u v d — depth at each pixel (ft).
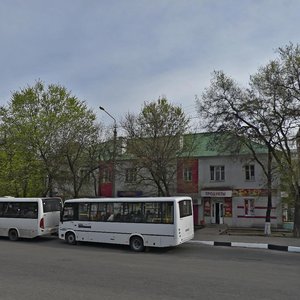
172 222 56.85
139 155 91.15
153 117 92.58
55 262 43.65
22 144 96.84
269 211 89.25
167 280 33.04
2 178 101.24
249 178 117.19
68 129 97.45
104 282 31.94
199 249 59.57
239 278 34.30
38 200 71.56
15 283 31.19
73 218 66.59
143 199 59.82
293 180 83.92
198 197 121.19
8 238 77.05
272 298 26.81
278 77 80.48
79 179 104.12
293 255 52.37
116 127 99.50
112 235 61.67
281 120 80.79
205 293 28.12
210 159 121.60
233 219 117.50
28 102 99.19
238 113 85.30
